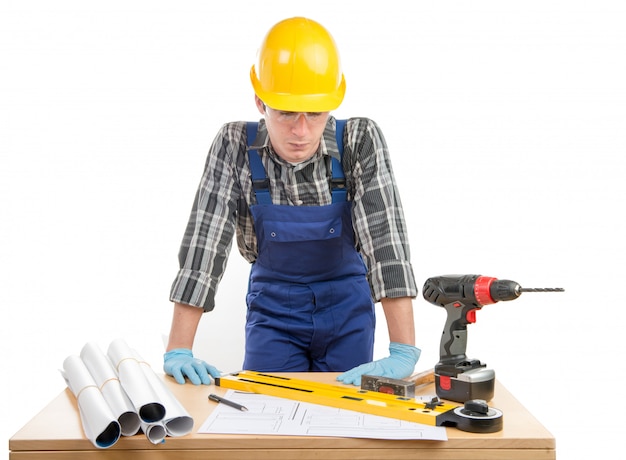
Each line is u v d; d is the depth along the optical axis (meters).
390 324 2.46
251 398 2.12
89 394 1.93
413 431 1.84
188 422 1.88
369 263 2.52
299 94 2.33
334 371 2.70
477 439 1.81
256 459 1.83
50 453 1.85
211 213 2.57
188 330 2.50
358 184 2.57
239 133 2.62
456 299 2.09
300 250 2.63
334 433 1.84
